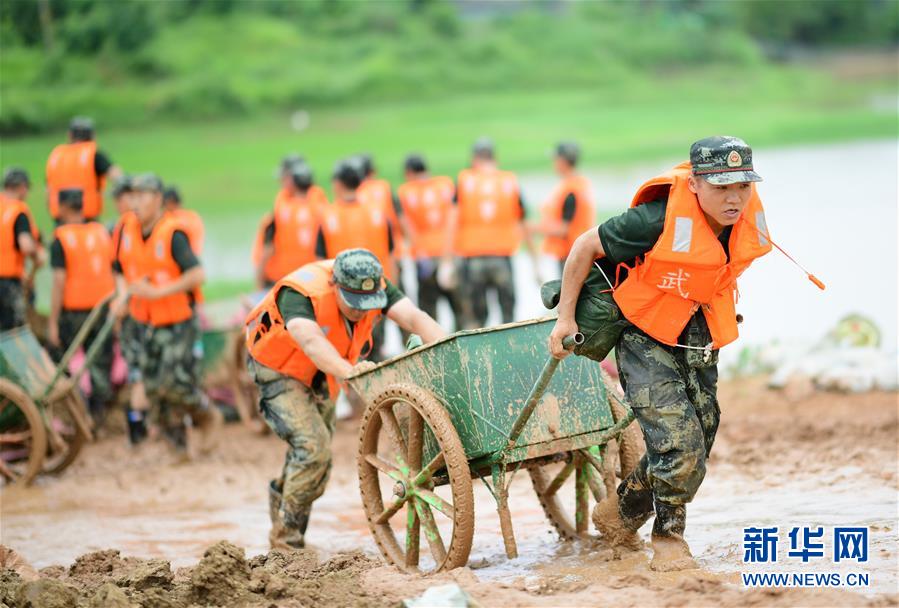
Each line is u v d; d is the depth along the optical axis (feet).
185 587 52.29
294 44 416.67
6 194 108.99
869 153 317.22
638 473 54.24
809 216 214.28
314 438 64.49
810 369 104.58
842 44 586.86
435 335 62.44
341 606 49.49
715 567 53.01
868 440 83.41
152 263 92.27
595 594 49.01
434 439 57.21
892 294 150.00
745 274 169.99
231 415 112.98
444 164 317.63
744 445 85.25
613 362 103.71
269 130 352.49
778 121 409.69
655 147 354.95
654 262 48.98
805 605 45.19
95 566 60.39
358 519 74.90
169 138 326.03
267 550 68.64
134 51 348.38
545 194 264.52
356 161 117.60
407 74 417.69
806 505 65.57
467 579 52.01
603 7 531.91
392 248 107.55
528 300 159.74
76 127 115.65
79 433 93.25
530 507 73.36
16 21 295.48
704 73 494.18
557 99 430.61
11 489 89.71
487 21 504.02
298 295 62.69
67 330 107.65
